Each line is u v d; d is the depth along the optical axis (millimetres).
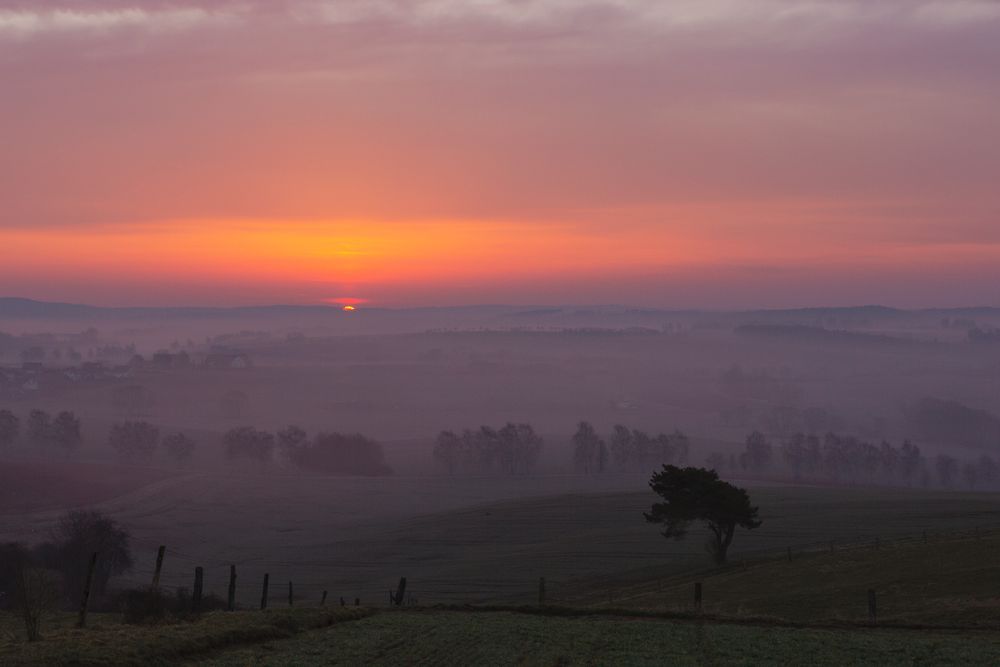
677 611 37125
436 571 91500
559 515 126938
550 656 27438
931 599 42062
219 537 127688
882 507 112688
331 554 111125
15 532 115438
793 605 45500
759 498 130250
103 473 169625
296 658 26641
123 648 25047
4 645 26281
